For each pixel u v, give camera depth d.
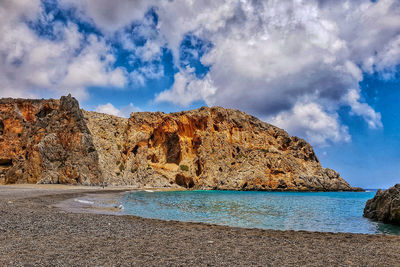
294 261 12.93
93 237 16.34
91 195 55.19
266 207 46.09
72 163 84.19
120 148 109.12
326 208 47.41
